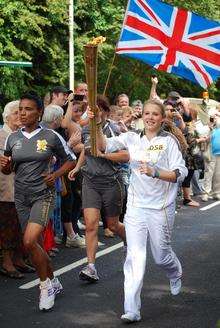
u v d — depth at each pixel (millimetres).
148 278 7957
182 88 32250
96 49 6270
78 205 9836
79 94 9523
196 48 8438
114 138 6781
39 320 6484
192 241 10273
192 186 15312
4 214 8008
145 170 6273
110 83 28812
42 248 6879
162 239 6508
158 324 6371
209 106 16359
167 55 8469
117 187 7812
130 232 6508
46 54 26016
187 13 8391
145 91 29406
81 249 9570
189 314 6664
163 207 6465
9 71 22891
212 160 14875
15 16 23266
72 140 8898
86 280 7746
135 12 8469
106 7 27422
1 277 7980
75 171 8641
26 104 6738
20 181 6797
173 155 6445
